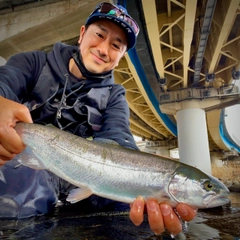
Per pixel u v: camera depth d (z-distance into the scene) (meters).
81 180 0.40
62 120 0.63
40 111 0.62
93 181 0.40
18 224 0.40
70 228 0.40
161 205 0.33
